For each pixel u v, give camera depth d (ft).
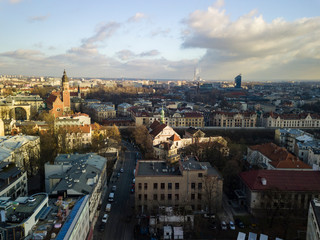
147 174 356.38
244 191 379.76
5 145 437.99
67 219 230.48
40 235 203.00
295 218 337.72
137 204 347.97
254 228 321.32
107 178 467.93
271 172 372.38
